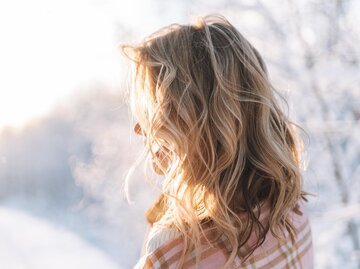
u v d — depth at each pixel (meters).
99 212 7.71
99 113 8.03
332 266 4.09
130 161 7.38
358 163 4.26
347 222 4.07
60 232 9.62
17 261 8.53
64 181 10.89
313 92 4.36
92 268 7.80
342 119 4.34
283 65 4.43
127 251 8.00
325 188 4.25
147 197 6.86
